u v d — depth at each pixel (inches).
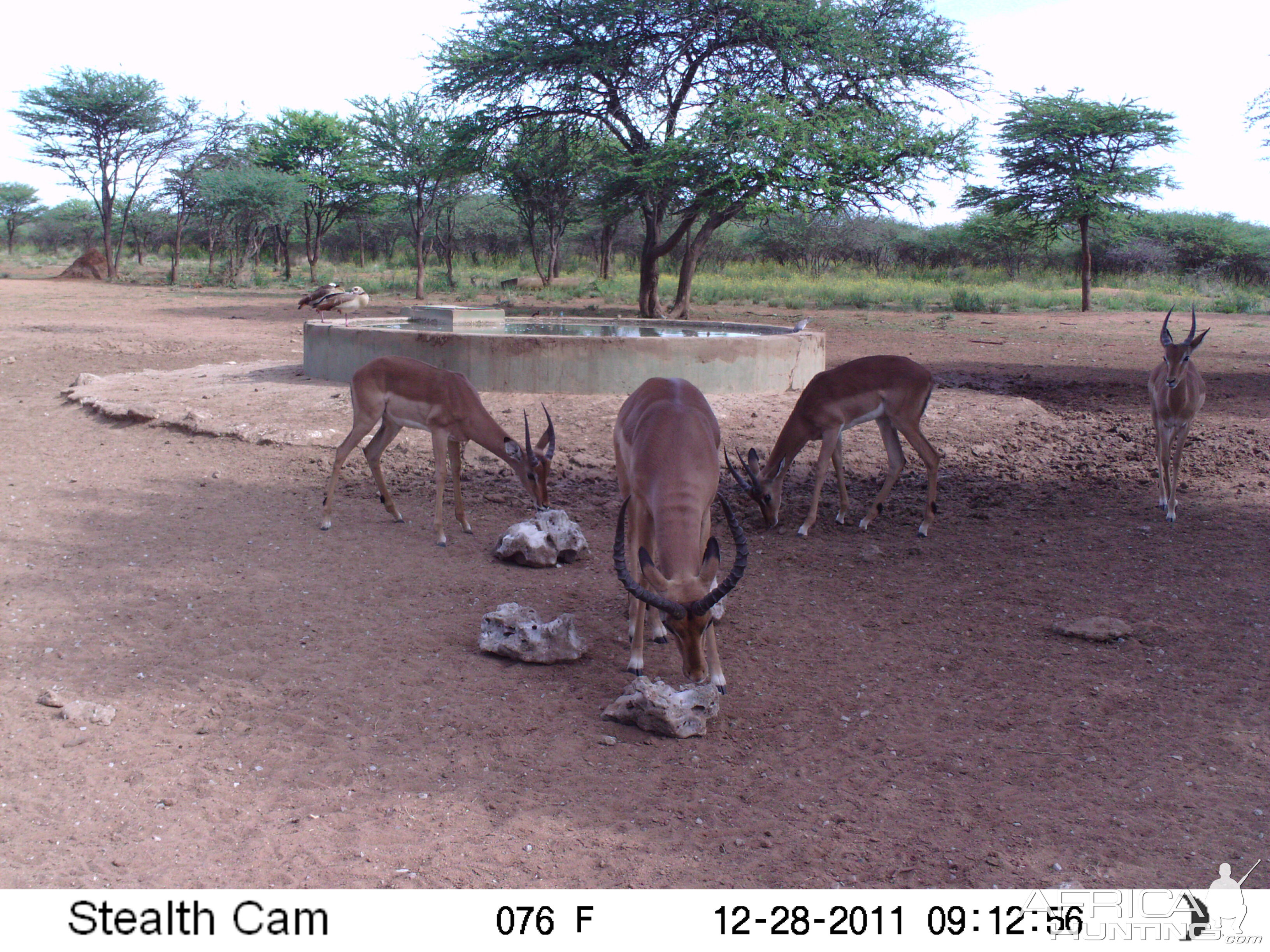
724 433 334.0
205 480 296.5
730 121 634.8
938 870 160.4
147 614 218.8
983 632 221.8
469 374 362.0
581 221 1178.6
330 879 153.6
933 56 719.1
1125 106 950.4
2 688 192.9
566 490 296.8
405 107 1005.8
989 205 1038.4
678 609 179.2
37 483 291.9
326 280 1266.0
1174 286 1343.5
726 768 181.9
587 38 698.8
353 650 209.9
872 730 191.0
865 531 277.1
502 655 209.6
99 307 854.5
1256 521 278.1
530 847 164.9
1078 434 362.3
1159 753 184.5
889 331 731.4
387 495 272.7
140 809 168.6
